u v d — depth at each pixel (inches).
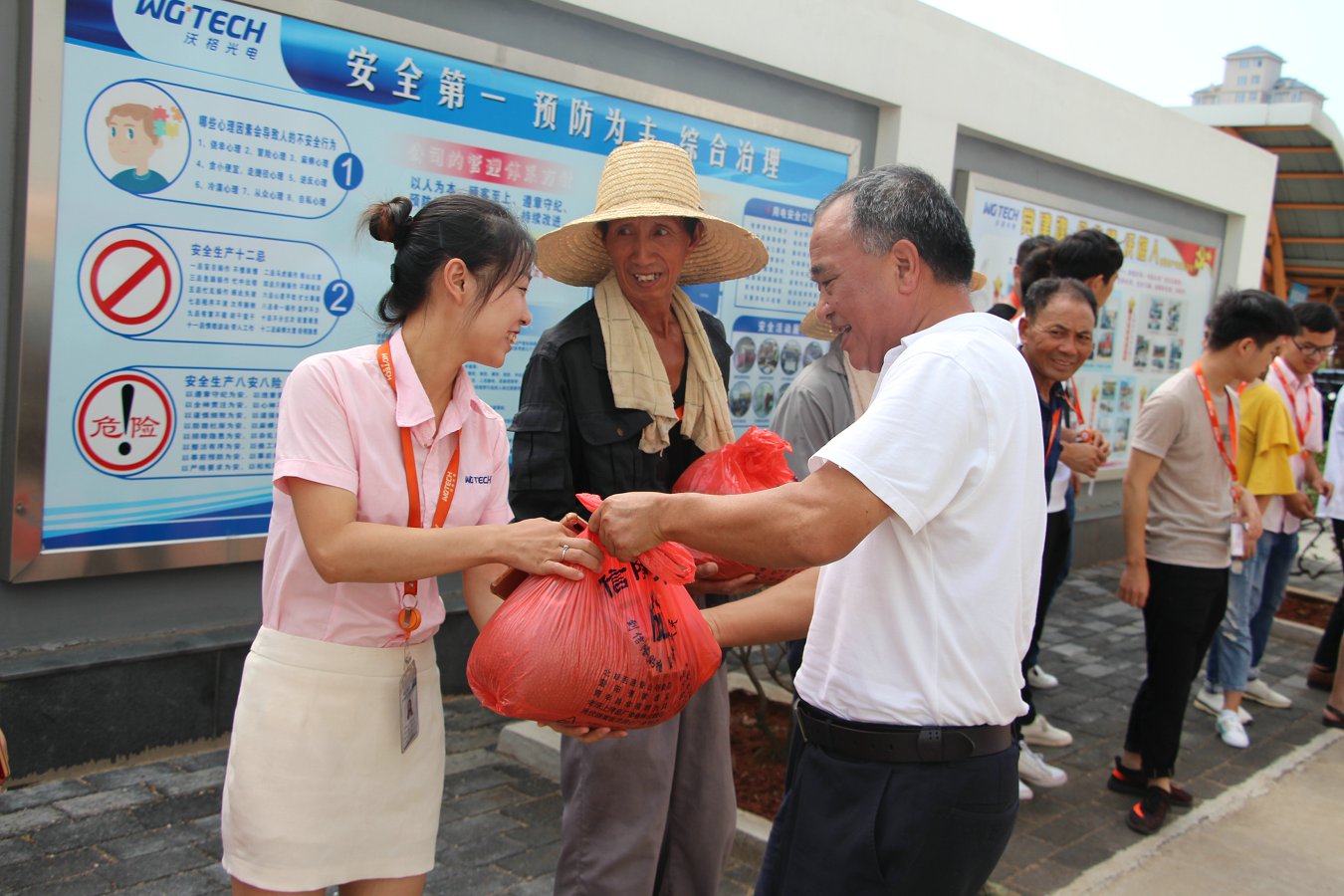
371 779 70.2
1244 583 180.1
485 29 154.0
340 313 144.9
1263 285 565.0
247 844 67.9
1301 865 136.6
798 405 114.6
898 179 66.2
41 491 123.0
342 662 68.8
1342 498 211.9
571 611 69.6
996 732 66.0
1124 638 235.9
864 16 198.1
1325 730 191.2
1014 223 253.3
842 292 67.5
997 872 127.6
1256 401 187.5
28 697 123.7
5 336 122.4
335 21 137.4
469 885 112.7
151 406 130.3
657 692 71.7
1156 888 127.0
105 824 118.0
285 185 137.3
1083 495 295.9
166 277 129.5
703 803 96.1
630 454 93.7
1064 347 131.3
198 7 127.4
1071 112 255.4
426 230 68.6
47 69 117.9
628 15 162.9
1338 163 417.1
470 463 73.4
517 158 158.2
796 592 81.0
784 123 191.3
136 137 125.1
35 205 119.0
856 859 65.5
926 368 61.3
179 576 137.9
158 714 134.1
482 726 156.2
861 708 65.1
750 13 178.9
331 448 66.1
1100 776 161.3
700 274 111.1
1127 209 293.9
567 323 95.2
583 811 91.2
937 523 62.7
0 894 103.6
